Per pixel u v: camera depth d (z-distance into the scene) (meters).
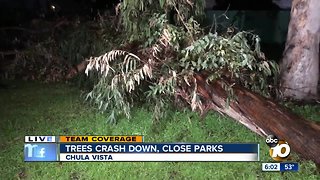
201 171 4.00
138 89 5.67
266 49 9.38
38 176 3.94
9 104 6.39
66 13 11.24
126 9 5.50
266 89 5.48
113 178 3.87
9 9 11.58
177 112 5.50
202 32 5.62
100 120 5.41
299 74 6.32
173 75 5.04
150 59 5.19
